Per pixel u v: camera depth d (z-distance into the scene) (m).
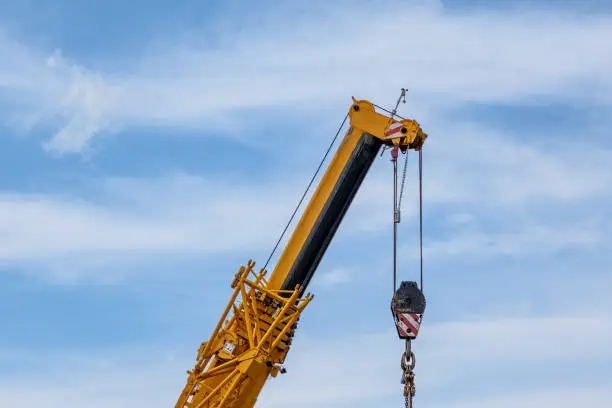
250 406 28.92
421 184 28.72
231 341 29.22
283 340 29.12
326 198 29.77
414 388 25.02
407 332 25.94
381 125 29.53
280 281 29.73
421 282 26.50
